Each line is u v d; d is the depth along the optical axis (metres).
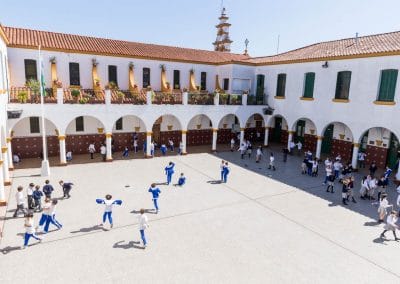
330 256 11.30
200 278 9.66
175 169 22.19
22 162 22.16
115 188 17.55
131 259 10.57
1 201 14.57
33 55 22.22
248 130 33.62
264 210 15.39
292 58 27.16
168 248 11.40
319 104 24.86
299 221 14.23
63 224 12.96
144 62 26.97
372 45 22.52
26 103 19.62
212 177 20.64
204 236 12.45
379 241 12.57
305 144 30.47
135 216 14.02
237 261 10.70
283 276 9.95
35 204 14.05
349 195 17.64
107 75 25.47
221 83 30.84
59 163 21.83
